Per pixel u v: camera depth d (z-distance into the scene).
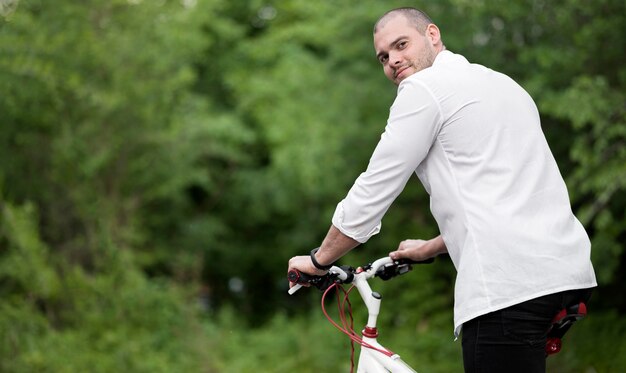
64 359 9.91
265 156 20.38
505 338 3.00
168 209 17.22
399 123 3.13
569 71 10.80
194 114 15.97
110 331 10.96
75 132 13.02
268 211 19.11
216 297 20.16
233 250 19.83
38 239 11.73
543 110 9.79
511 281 2.96
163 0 14.59
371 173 3.16
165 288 12.72
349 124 13.76
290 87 16.62
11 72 11.80
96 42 12.89
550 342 3.30
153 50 13.71
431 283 12.95
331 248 3.29
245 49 18.75
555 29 10.92
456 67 3.20
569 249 3.03
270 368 11.10
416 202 14.02
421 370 10.67
